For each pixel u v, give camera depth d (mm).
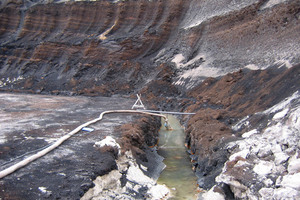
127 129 10602
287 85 10812
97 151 7762
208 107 15812
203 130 10734
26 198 5051
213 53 24031
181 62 26922
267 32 18922
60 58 33906
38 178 5883
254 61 18094
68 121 11859
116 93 27156
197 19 28656
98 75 30125
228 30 23312
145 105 18859
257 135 7777
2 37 37969
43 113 13844
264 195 5168
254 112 10898
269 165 5836
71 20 36281
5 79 32938
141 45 30906
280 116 7871
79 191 5516
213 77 20922
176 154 11234
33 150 7570
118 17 34031
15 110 14531
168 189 7766
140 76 28500
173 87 24516
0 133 9344
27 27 37844
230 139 8508
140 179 7488
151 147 11703
